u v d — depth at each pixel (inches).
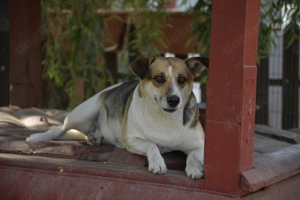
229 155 191.6
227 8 186.7
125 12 455.8
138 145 220.7
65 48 443.5
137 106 221.6
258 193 207.3
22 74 355.9
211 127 194.2
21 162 234.8
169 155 228.1
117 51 467.8
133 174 211.3
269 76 410.6
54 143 250.7
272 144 282.7
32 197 226.7
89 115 257.3
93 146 244.5
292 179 231.0
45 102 468.8
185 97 215.0
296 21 302.5
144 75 213.2
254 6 188.5
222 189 194.1
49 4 435.5
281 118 409.4
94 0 420.5
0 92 475.8
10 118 314.7
